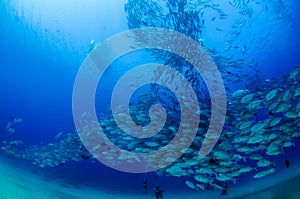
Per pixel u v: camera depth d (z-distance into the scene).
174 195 15.51
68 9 30.52
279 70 30.34
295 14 25.39
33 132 40.19
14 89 37.56
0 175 10.74
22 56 34.19
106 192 16.84
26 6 28.72
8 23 29.62
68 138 14.95
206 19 27.53
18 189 9.73
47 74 36.47
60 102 38.94
